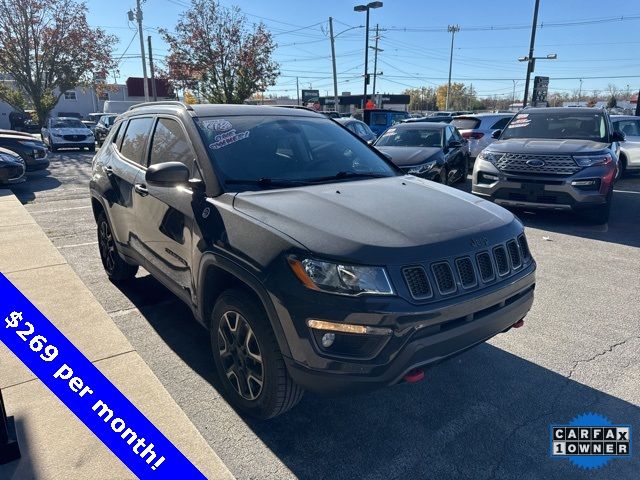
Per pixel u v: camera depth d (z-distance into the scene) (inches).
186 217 127.3
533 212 354.6
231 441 108.2
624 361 144.3
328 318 93.2
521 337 159.3
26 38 1155.9
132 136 174.6
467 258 104.6
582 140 318.0
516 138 343.6
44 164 516.7
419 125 428.8
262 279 99.9
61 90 1262.3
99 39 1256.8
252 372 109.4
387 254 96.3
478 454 105.3
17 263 209.3
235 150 135.7
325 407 121.7
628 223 321.1
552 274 219.8
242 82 1004.6
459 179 441.1
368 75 1250.0
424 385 131.8
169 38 1003.3
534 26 1018.1
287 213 107.8
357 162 155.3
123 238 172.7
